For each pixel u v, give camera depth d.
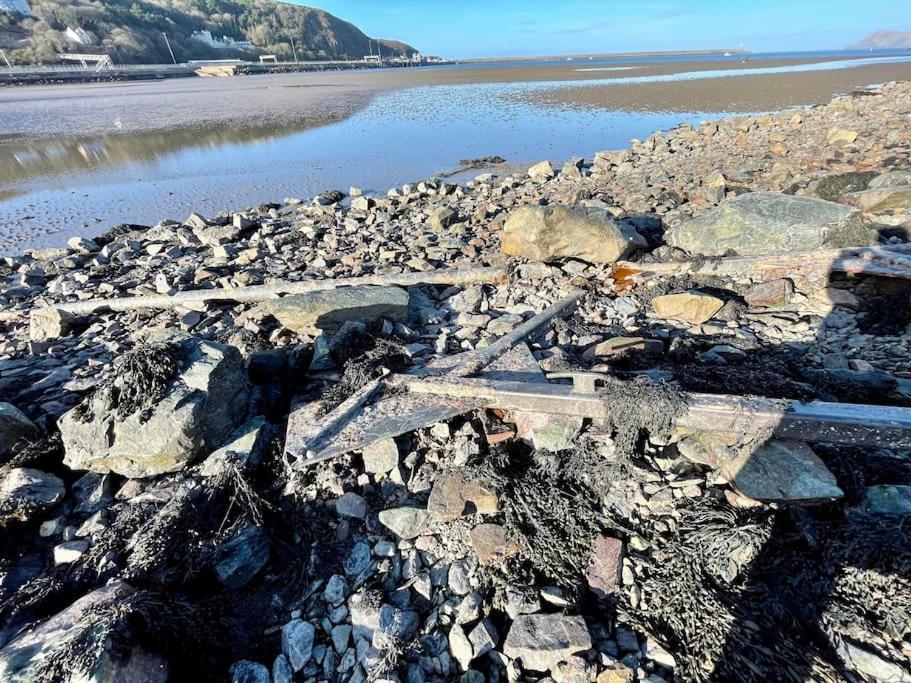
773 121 15.59
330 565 3.43
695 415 3.59
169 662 2.83
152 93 54.25
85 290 8.33
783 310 5.58
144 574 3.35
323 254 9.10
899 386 4.04
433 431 4.08
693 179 11.25
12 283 9.16
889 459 3.52
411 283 7.30
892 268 5.30
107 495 4.01
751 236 6.65
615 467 3.63
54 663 2.58
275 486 4.00
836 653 2.76
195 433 3.95
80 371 5.73
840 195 7.89
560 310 5.88
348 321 5.87
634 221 8.79
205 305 7.23
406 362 5.14
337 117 30.69
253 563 3.47
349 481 3.81
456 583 3.21
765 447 3.48
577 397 3.86
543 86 44.09
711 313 5.61
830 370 4.37
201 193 15.93
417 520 3.54
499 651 2.88
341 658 2.93
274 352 5.32
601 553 3.25
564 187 12.79
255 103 40.31
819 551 3.10
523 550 3.32
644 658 2.83
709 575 3.12
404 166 18.34
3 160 21.55
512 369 4.58
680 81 41.34
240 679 2.85
